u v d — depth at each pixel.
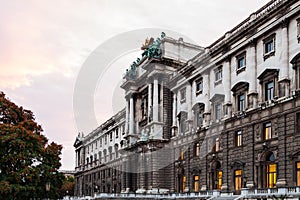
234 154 55.09
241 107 55.91
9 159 42.00
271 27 49.62
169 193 65.56
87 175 117.88
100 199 84.12
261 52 52.19
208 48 63.22
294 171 43.69
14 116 48.81
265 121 49.50
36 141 45.22
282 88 46.72
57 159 47.41
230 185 55.31
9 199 41.44
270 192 43.03
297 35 45.47
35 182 43.03
